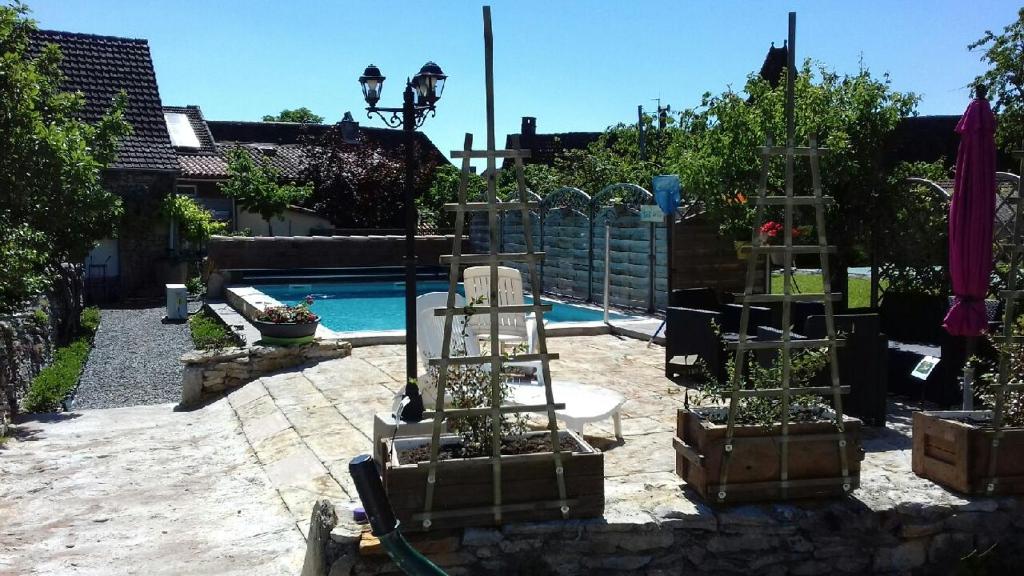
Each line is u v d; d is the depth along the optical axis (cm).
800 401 486
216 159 2758
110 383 1096
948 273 870
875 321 646
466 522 427
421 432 575
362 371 964
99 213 1428
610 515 444
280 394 873
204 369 964
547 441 468
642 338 1166
